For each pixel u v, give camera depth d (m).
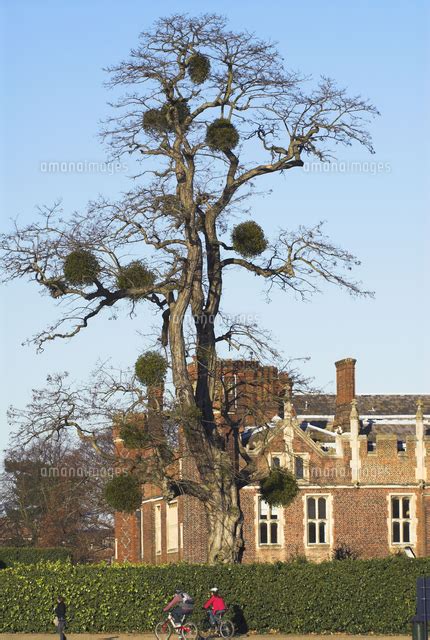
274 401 42.56
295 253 41.44
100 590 40.31
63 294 40.06
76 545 82.38
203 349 41.50
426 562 41.59
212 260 42.41
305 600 40.84
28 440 40.00
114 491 39.28
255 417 42.31
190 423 40.41
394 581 41.28
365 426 62.44
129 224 40.41
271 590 40.81
